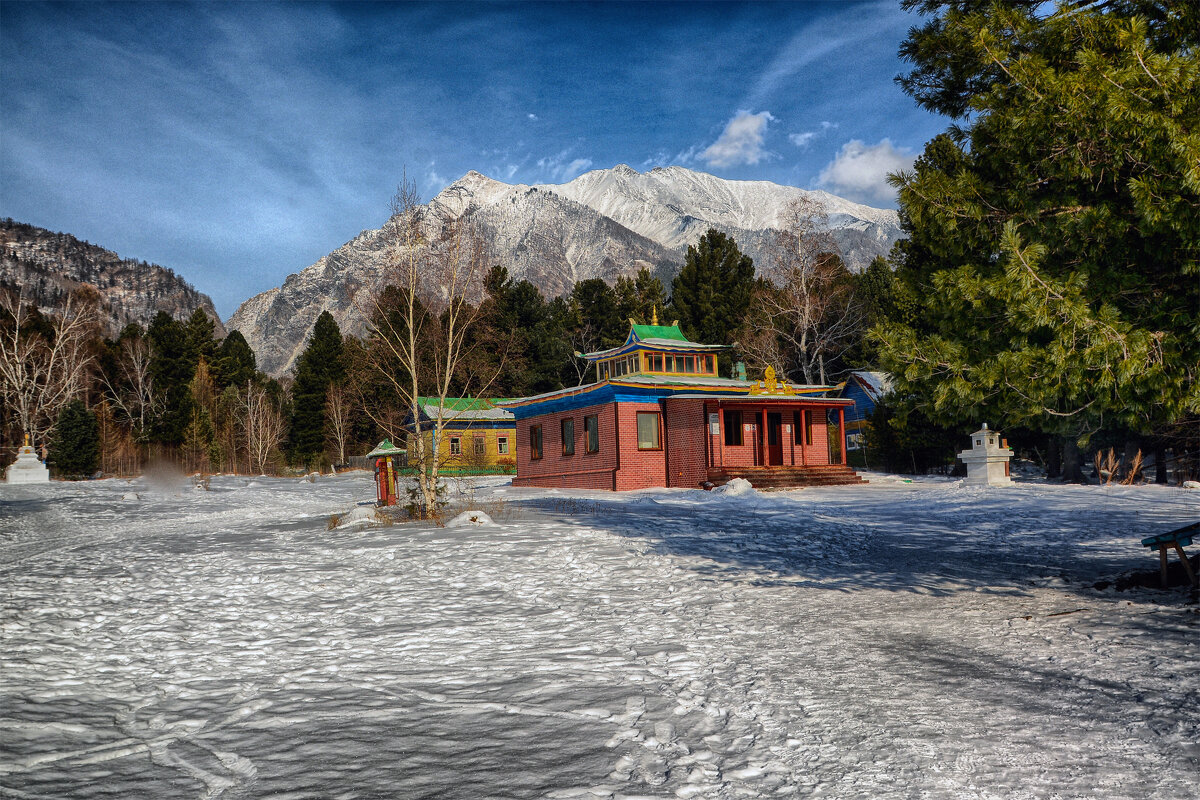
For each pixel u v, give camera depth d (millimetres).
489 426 56906
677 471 34562
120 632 8875
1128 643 7449
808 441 36344
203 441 67938
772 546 14875
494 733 5391
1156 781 4371
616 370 42750
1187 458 34344
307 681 6812
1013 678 6527
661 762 4809
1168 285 7828
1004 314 8406
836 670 6941
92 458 56625
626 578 11875
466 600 10531
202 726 5594
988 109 8562
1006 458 29766
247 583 11977
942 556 13672
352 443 84812
